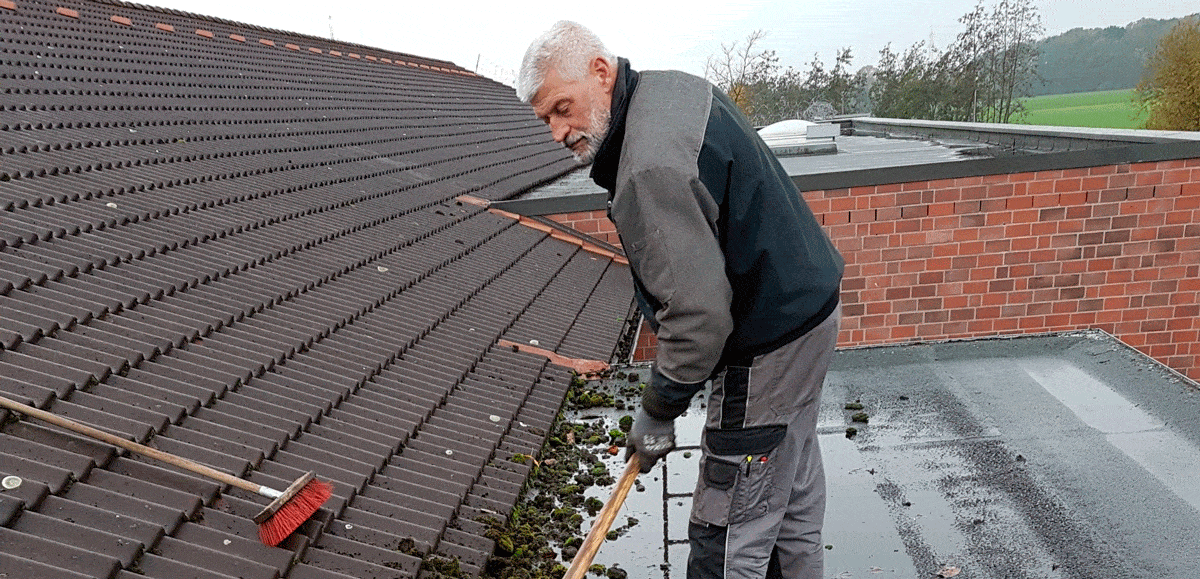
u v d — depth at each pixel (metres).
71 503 2.13
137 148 6.05
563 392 4.36
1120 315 8.41
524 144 13.80
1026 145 10.29
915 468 3.60
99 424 2.49
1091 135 9.07
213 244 4.65
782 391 2.11
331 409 3.26
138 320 3.35
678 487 3.40
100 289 3.47
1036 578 2.72
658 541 2.96
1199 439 3.67
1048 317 8.49
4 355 2.68
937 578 2.75
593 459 3.67
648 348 8.91
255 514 2.38
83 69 7.80
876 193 8.30
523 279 6.56
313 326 4.00
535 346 4.94
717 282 1.79
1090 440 3.75
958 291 8.48
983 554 2.88
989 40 42.56
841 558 2.90
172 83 8.84
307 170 7.36
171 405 2.75
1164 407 4.05
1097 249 8.25
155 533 2.13
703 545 2.27
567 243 8.42
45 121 5.84
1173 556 2.78
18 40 7.87
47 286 3.34
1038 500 3.23
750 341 2.05
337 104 11.53
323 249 5.33
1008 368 4.78
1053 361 4.85
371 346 4.04
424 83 17.88
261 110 9.28
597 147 2.00
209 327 3.53
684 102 1.87
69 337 2.98
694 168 1.77
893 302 8.58
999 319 8.52
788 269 1.95
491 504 2.98
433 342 4.45
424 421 3.47
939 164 8.16
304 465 2.77
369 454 2.99
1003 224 8.27
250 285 4.23
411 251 6.10
